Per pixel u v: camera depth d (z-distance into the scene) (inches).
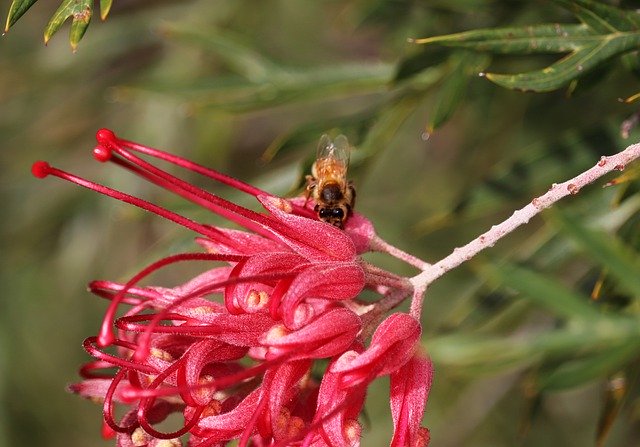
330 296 11.5
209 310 11.5
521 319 13.8
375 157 13.3
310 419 11.7
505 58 13.5
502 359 13.4
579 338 13.2
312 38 16.0
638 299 12.8
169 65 15.8
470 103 14.7
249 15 15.7
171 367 11.4
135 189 15.9
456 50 13.0
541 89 12.2
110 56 15.9
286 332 11.4
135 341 11.7
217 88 14.1
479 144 15.5
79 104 16.1
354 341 11.6
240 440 11.3
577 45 12.3
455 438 15.8
